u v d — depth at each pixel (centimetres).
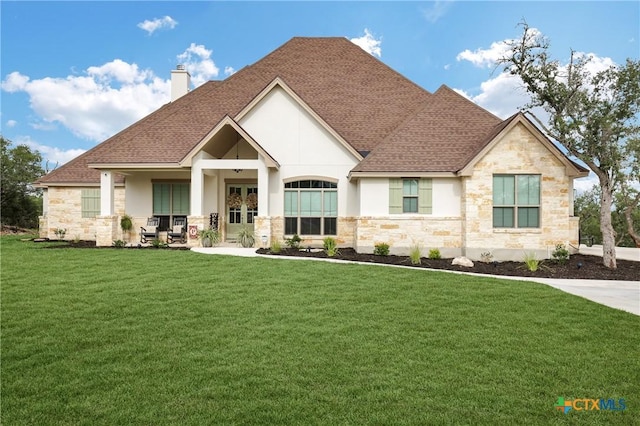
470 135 1795
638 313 806
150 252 1580
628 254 1928
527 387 478
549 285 1073
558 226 1580
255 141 1777
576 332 678
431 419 405
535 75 1439
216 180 2009
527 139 1585
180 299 866
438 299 891
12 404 428
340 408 424
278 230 1905
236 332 659
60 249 1677
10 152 3819
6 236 2588
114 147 1923
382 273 1186
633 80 1345
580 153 1451
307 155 1917
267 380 486
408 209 1709
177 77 2514
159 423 393
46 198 2309
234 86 2289
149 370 512
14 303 826
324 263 1352
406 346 605
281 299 872
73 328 675
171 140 1970
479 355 573
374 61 2380
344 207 1902
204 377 493
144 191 2064
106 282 1030
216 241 1817
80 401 435
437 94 2003
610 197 1448
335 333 659
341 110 2127
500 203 1600
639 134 1375
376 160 1720
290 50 2436
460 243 1661
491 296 927
